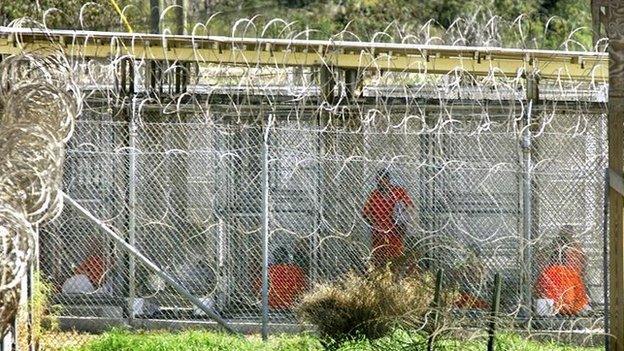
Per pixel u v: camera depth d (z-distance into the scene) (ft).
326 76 174.70
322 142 175.01
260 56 173.37
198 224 176.65
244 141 176.65
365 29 328.70
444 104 164.25
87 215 160.25
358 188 175.52
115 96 169.27
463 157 174.91
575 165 175.83
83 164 175.83
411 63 172.55
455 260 166.50
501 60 176.35
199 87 181.88
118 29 299.17
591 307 173.27
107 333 166.09
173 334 165.07
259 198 176.65
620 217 114.42
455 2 331.77
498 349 127.44
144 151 175.52
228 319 175.22
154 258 177.06
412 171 175.42
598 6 112.57
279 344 153.38
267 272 164.55
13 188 75.87
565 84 203.72
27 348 132.05
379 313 136.98
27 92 96.32
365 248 174.29
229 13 341.62
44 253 175.63
